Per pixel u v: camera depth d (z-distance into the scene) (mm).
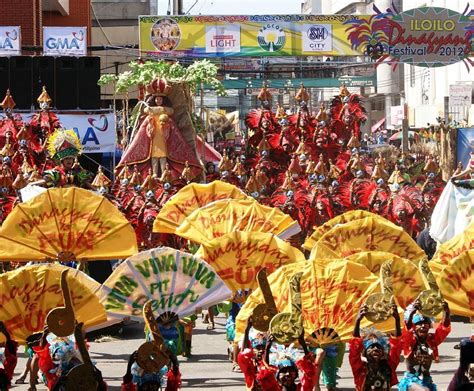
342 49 54406
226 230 22750
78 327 13938
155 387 14742
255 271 19953
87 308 15773
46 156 34562
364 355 15648
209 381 20328
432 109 76750
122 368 21859
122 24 83062
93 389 13883
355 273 16938
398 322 15641
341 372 21453
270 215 23000
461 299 17875
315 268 17016
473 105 65562
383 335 15828
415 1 90875
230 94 83188
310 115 47188
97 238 21141
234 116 64375
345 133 47812
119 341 25406
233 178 40094
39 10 58375
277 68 73250
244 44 53781
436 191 39031
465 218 29984
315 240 23109
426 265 16734
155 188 35344
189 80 41688
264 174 39594
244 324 16984
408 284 18625
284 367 14797
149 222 29109
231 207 23062
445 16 54562
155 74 41438
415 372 16625
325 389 19781
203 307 16766
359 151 45469
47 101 39750
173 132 40938
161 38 53344
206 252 19875
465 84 59750
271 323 14797
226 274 19953
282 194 35688
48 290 15578
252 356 15422
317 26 54094
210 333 26766
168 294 16625
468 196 30109
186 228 22984
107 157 43719
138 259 16547
